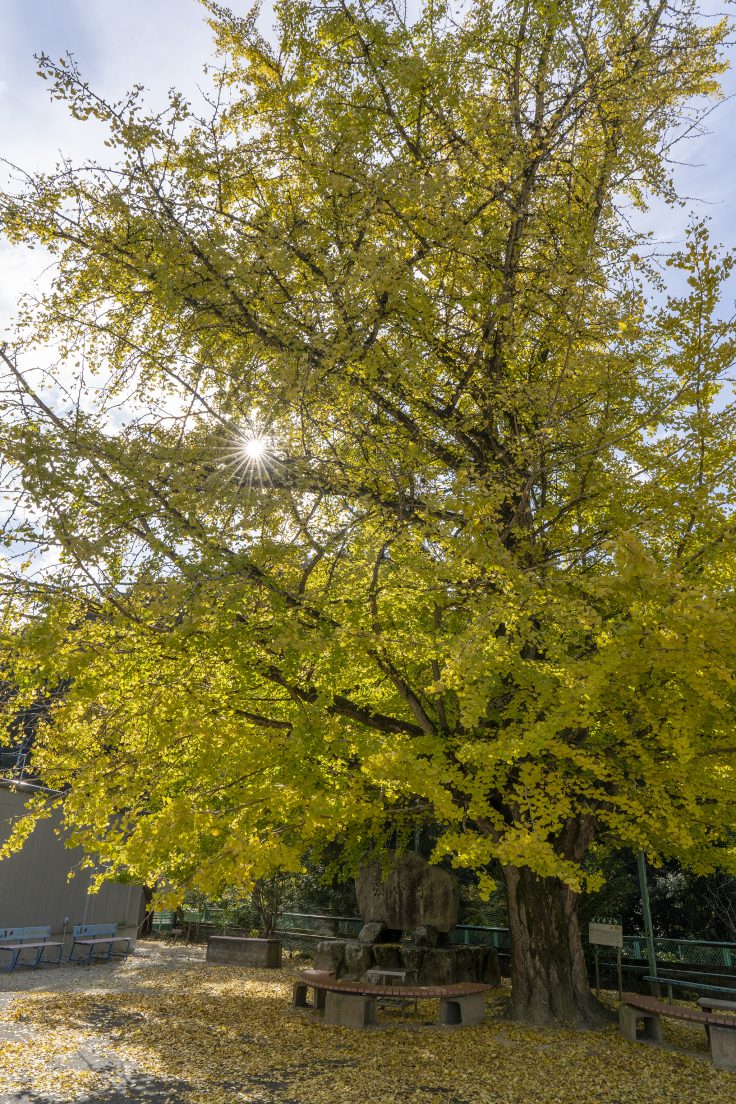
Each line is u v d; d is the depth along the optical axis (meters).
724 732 6.69
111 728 6.86
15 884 14.15
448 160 7.37
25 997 10.09
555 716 6.03
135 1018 9.02
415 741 7.35
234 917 17.94
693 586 5.49
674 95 7.71
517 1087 6.56
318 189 7.21
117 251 7.00
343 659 6.96
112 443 5.85
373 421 8.03
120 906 17.53
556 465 7.00
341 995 9.12
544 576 6.71
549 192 7.68
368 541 6.72
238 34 7.59
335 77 7.48
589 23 7.60
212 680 7.36
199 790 7.48
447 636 6.32
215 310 6.99
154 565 5.54
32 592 5.61
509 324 7.60
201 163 6.77
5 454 5.43
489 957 12.27
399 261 6.11
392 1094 6.32
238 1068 7.02
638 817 7.08
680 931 14.41
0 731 6.77
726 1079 6.86
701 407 6.91
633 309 7.07
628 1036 8.26
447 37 7.35
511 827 7.19
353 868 11.73
